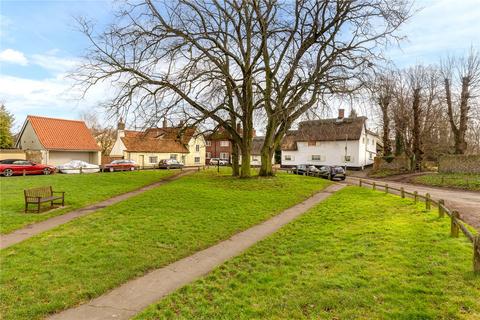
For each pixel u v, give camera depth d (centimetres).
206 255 884
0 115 5044
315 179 3058
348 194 2086
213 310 547
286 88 2544
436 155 5100
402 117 4131
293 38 2389
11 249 893
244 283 667
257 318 516
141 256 845
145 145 5759
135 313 555
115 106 2123
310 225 1216
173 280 705
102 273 724
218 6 2362
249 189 2255
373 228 1062
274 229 1189
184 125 2511
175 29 2175
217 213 1413
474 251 629
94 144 4609
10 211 1408
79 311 561
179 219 1279
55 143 4203
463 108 3603
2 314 539
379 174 4166
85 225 1178
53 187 2203
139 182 2705
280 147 6078
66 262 788
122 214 1368
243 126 2709
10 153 3894
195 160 6619
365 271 684
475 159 3319
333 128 5541
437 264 693
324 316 512
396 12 2072
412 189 2573
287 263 789
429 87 4141
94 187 2272
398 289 586
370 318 494
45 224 1218
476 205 1638
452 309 501
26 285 652
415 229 1009
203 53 2283
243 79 2439
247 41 2548
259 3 2403
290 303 561
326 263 762
